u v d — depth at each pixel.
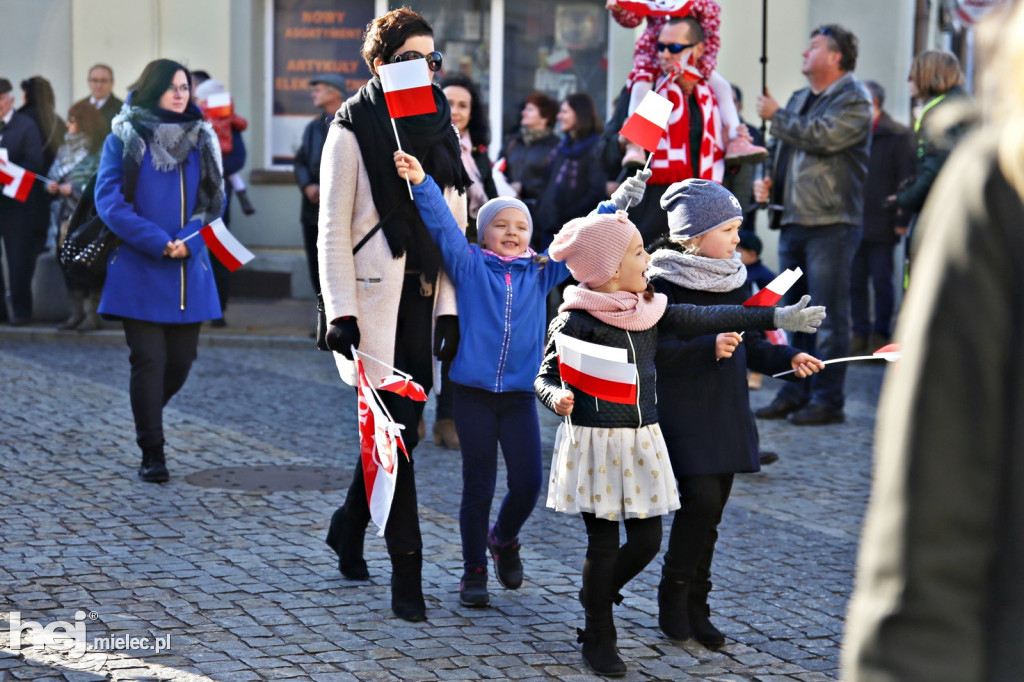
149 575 5.27
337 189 4.76
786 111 8.87
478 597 5.00
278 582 5.24
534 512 6.49
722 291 4.64
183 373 7.16
